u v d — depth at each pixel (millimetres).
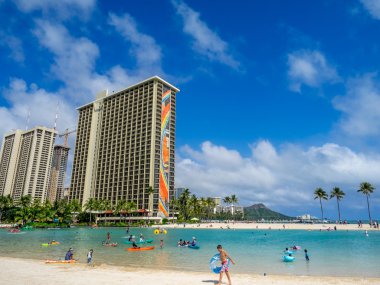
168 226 134625
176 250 45406
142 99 198500
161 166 181500
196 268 28656
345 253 40375
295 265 31125
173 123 199375
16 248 47469
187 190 177500
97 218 180625
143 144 187875
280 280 20172
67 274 21344
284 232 92438
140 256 38281
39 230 108938
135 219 169125
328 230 94938
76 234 86188
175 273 22875
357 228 98125
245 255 39531
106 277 20391
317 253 40812
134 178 185250
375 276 24875
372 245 51062
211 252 42875
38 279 19141
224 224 134125
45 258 34875
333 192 130750
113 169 199250
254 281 19562
